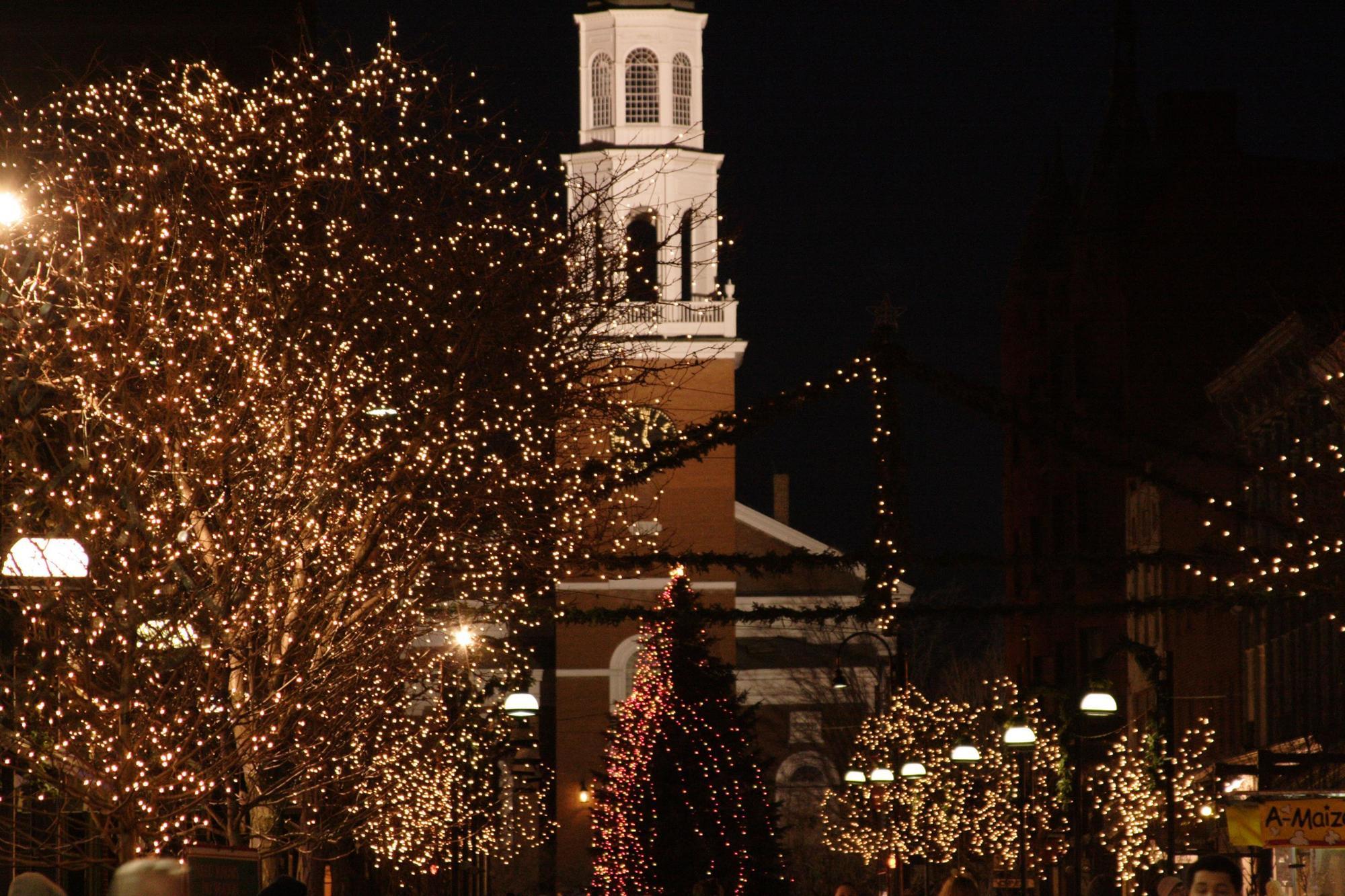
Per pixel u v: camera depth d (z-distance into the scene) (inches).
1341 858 1715.1
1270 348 2694.4
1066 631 4276.6
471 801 2455.7
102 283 1122.7
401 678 1485.0
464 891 3132.4
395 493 1304.1
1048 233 4879.4
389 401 1307.8
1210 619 3225.9
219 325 1138.7
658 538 4416.8
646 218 4296.3
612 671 4527.6
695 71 4370.1
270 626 1175.6
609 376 1563.7
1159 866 2893.7
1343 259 3380.9
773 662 5009.8
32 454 1048.8
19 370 1113.4
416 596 1392.7
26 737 1078.4
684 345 4288.9
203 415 1165.1
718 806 3858.3
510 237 1364.4
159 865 607.5
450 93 1346.0
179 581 1144.2
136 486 1094.4
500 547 1485.0
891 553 1747.0
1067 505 4333.2
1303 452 2225.6
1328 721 2524.6
